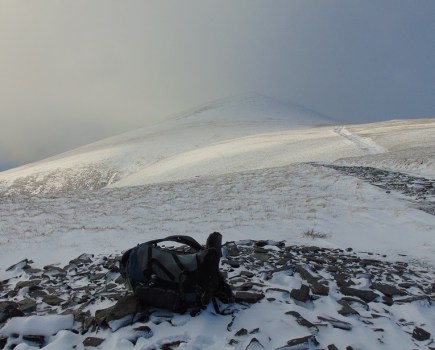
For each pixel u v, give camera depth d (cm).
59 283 786
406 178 2456
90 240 1314
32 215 1870
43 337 521
